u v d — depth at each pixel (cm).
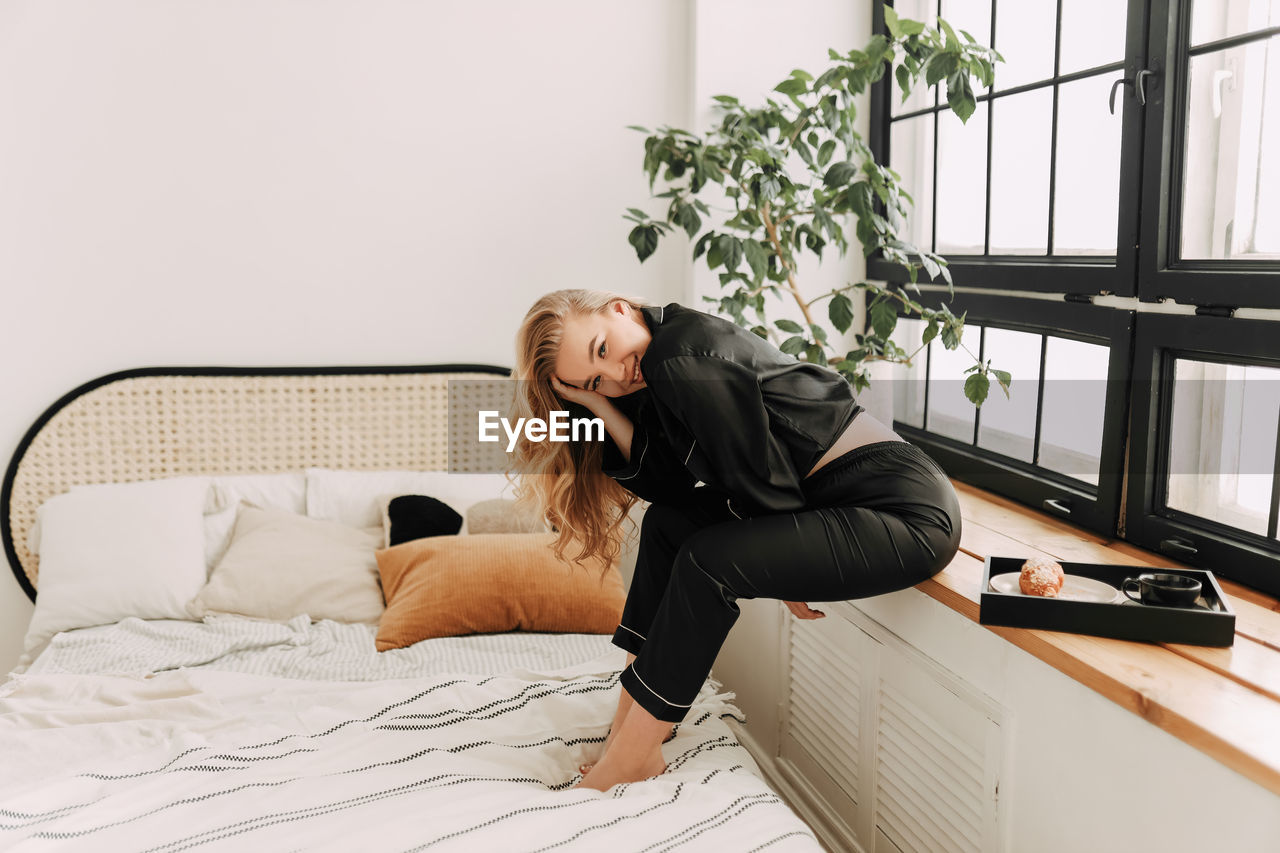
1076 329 200
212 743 162
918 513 155
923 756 176
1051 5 216
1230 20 165
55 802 143
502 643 224
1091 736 134
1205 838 117
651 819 138
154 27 272
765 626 246
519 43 294
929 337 228
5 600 280
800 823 147
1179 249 176
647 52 301
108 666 209
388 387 296
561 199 303
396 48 287
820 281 294
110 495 258
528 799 144
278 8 279
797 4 287
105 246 277
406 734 168
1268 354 153
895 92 280
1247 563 158
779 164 242
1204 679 127
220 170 281
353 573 248
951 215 260
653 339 156
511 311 305
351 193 290
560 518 188
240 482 276
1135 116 179
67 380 280
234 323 288
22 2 264
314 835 133
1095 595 153
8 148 268
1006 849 154
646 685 153
